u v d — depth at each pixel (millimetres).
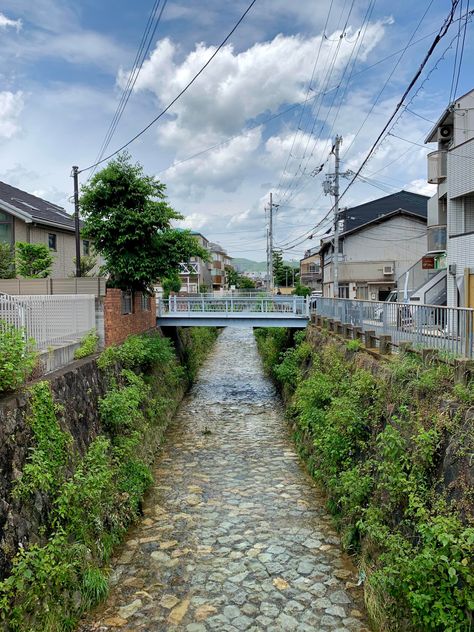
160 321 19766
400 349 7469
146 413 11688
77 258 17109
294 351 17109
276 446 12141
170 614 5512
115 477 7914
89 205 13469
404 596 4445
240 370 24141
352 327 11156
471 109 15750
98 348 10945
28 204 22828
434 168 19094
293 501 8711
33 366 6137
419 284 26188
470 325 5629
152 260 13930
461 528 4008
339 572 6359
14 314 6914
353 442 7590
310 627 5254
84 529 5875
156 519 8023
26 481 4938
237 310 20469
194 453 11594
